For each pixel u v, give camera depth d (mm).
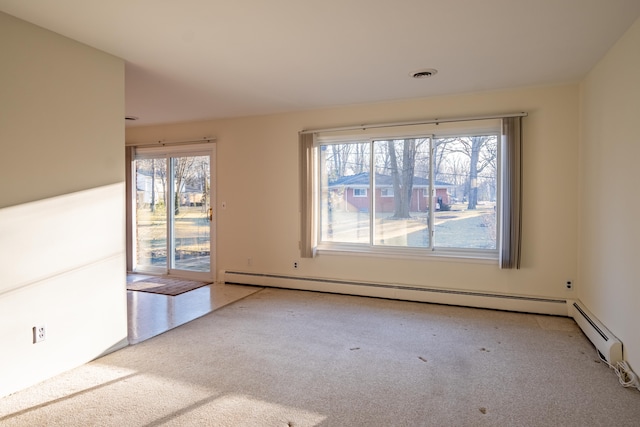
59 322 2777
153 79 3818
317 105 4895
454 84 4004
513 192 4102
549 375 2746
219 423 2170
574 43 2957
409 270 4711
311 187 5047
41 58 2654
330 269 5113
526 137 4156
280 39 2883
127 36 2811
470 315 4102
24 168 2559
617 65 2918
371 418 2219
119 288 3248
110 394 2488
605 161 3182
